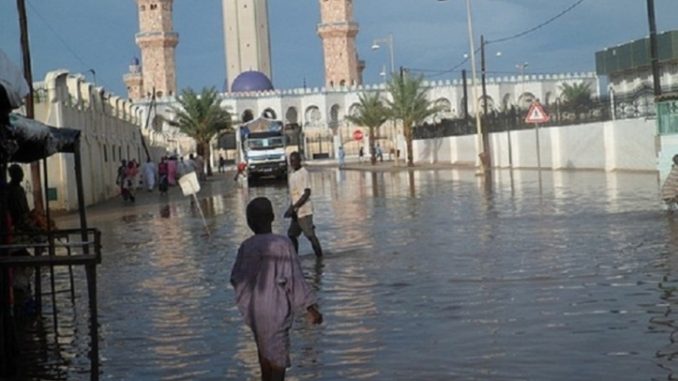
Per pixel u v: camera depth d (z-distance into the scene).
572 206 25.17
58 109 36.28
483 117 62.31
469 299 12.09
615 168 43.44
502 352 9.12
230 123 89.25
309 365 9.05
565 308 11.09
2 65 8.42
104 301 13.70
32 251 15.45
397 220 24.52
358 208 29.95
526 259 15.44
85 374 9.22
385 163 87.50
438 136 76.75
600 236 17.97
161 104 124.69
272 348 7.25
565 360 8.67
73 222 31.23
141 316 12.29
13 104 8.85
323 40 145.12
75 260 9.01
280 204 35.31
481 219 23.19
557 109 50.41
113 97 54.12
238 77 138.00
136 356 9.89
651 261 14.36
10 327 9.39
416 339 9.92
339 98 132.00
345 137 128.00
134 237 24.44
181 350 10.09
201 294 13.98
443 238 19.47
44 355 10.13
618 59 72.56
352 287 13.67
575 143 47.97
